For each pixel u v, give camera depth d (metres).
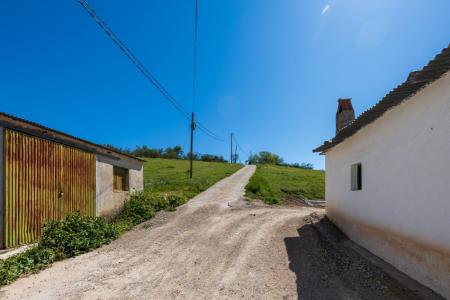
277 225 9.98
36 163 8.07
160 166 37.84
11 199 7.21
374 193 6.57
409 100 5.09
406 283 4.76
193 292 4.72
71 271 5.71
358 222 7.59
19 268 5.56
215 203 14.38
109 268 5.88
